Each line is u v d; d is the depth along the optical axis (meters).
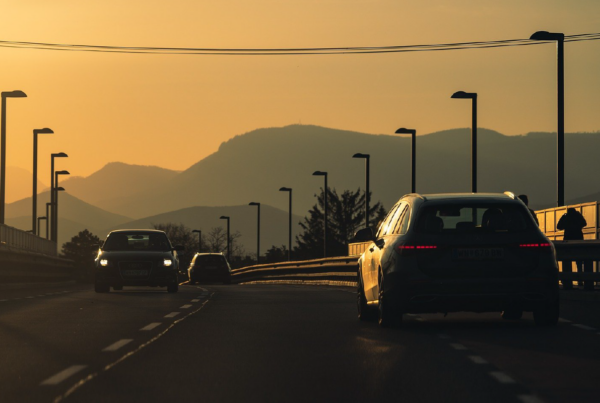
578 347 20.38
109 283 50.31
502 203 24.66
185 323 27.25
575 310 30.67
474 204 24.62
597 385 15.27
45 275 77.38
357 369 17.23
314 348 20.58
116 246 52.25
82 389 15.03
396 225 26.08
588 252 37.91
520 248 23.95
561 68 56.44
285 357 19.03
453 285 23.67
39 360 18.62
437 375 16.39
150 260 50.47
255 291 51.34
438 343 21.34
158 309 33.75
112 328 25.62
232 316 30.03
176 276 51.25
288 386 15.29
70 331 24.73
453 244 23.86
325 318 29.12
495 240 23.92
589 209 53.00
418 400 13.95
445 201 24.78
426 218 24.41
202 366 17.72
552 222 57.50
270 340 22.31
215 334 23.84
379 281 25.42
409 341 21.83
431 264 23.86
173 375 16.55
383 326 25.14
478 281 23.67
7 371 17.08
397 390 14.84
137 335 23.64
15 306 35.84
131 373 16.81
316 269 80.06
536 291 23.83
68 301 39.69
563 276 38.41
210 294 46.91
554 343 21.14
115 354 19.61
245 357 19.06
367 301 27.52
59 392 14.73
